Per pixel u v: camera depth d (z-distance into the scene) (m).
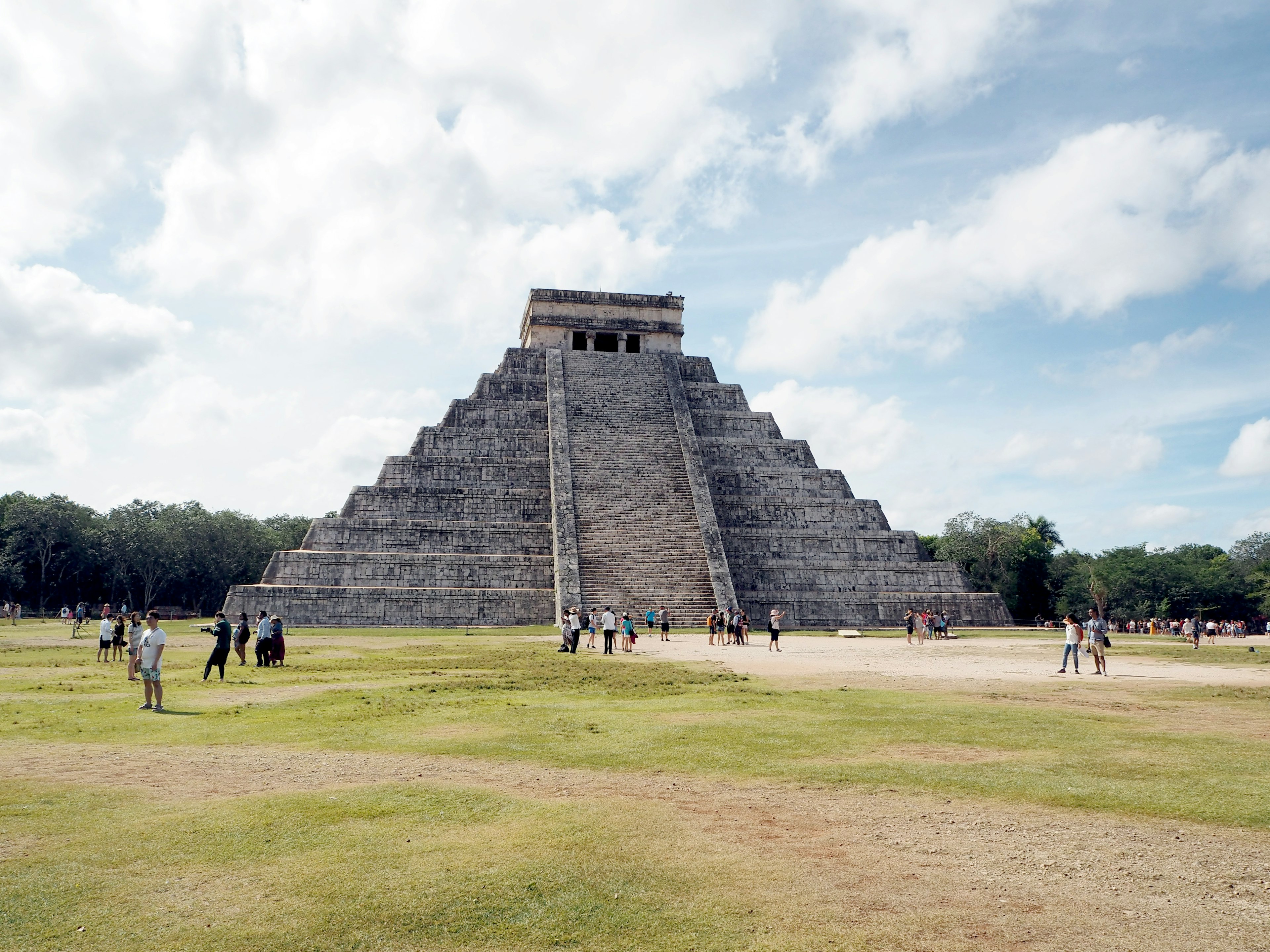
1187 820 9.17
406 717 15.88
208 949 6.27
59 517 85.12
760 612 54.56
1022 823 9.12
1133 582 87.81
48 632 50.12
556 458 58.81
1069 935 6.46
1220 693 19.62
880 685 21.58
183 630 50.19
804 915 6.85
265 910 6.93
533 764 11.90
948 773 11.28
